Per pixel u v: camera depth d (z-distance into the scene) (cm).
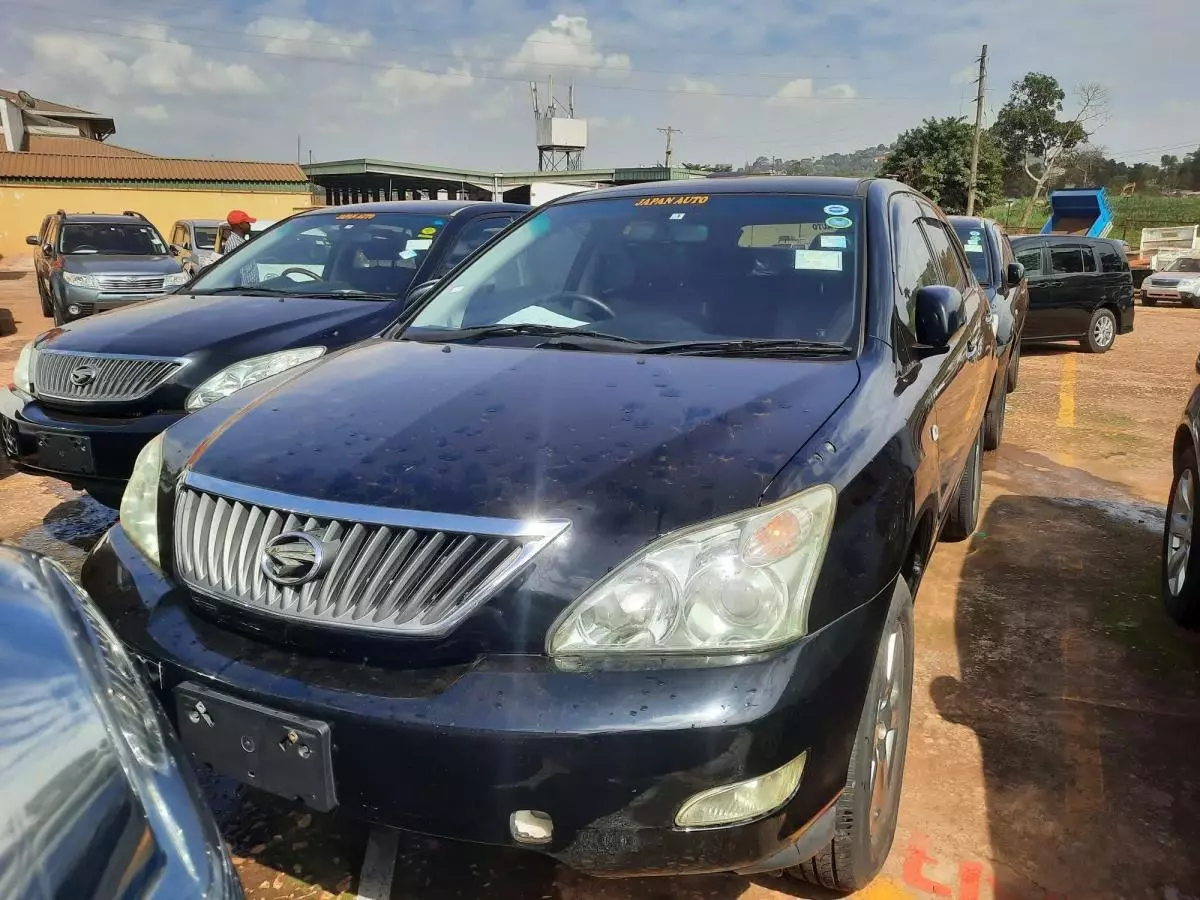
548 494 186
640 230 323
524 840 174
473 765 170
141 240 1482
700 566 178
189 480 215
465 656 179
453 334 300
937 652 359
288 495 197
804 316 276
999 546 475
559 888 232
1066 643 366
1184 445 385
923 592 415
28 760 129
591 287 305
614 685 172
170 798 136
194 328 448
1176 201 5775
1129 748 295
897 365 263
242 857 242
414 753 173
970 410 384
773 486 187
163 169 3469
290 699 180
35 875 114
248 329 447
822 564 186
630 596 176
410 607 181
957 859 245
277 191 3575
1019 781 277
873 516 202
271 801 265
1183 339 1475
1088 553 465
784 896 230
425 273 523
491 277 329
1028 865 243
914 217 364
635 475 190
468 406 224
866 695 193
